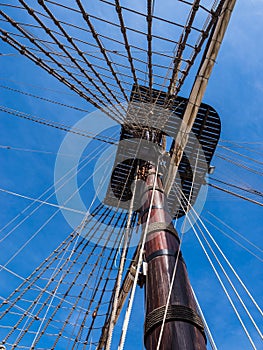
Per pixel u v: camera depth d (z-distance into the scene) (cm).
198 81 764
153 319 366
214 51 718
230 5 661
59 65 864
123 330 365
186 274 446
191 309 373
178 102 1114
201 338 342
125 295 884
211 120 1148
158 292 404
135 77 917
